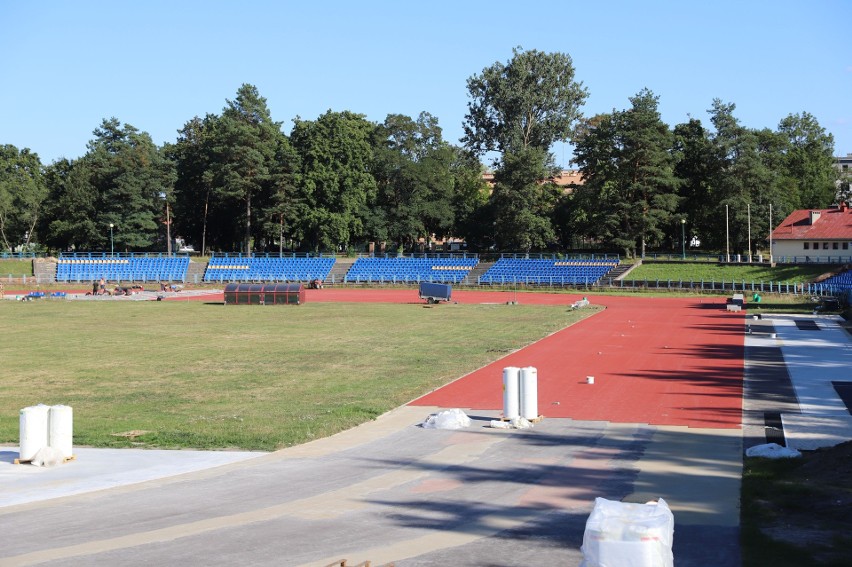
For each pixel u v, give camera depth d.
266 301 75.38
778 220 104.06
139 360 39.28
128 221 117.25
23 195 124.12
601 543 9.33
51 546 14.04
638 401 28.28
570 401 28.36
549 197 110.88
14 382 33.06
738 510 15.83
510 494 17.36
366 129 122.50
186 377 34.19
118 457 20.83
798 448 21.33
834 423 24.44
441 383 32.31
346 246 124.12
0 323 57.66
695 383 31.94
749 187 105.31
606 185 109.44
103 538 14.48
